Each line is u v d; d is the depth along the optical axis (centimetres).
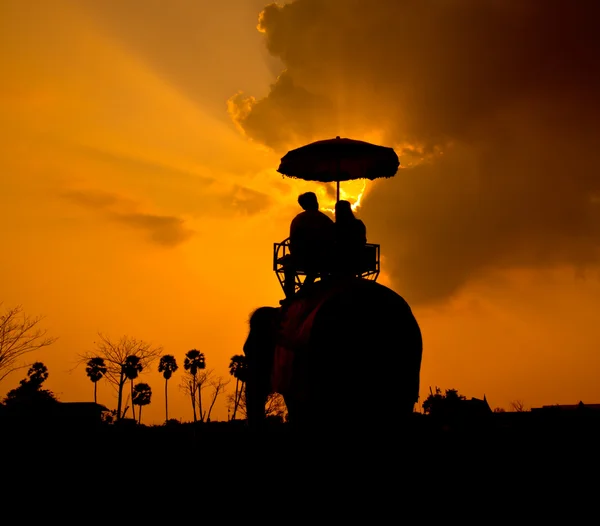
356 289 693
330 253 801
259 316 963
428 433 1502
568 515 791
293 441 782
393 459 664
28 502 973
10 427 2000
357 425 660
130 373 4600
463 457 1334
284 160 961
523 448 1517
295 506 739
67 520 855
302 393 683
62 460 1545
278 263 884
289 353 736
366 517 647
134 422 3512
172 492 1015
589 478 1072
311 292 763
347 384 664
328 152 909
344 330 673
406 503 706
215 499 912
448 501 826
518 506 838
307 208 872
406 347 685
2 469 1369
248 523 770
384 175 1013
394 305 695
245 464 1075
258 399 961
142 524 822
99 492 1055
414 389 682
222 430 2288
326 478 666
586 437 1680
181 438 2281
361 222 788
